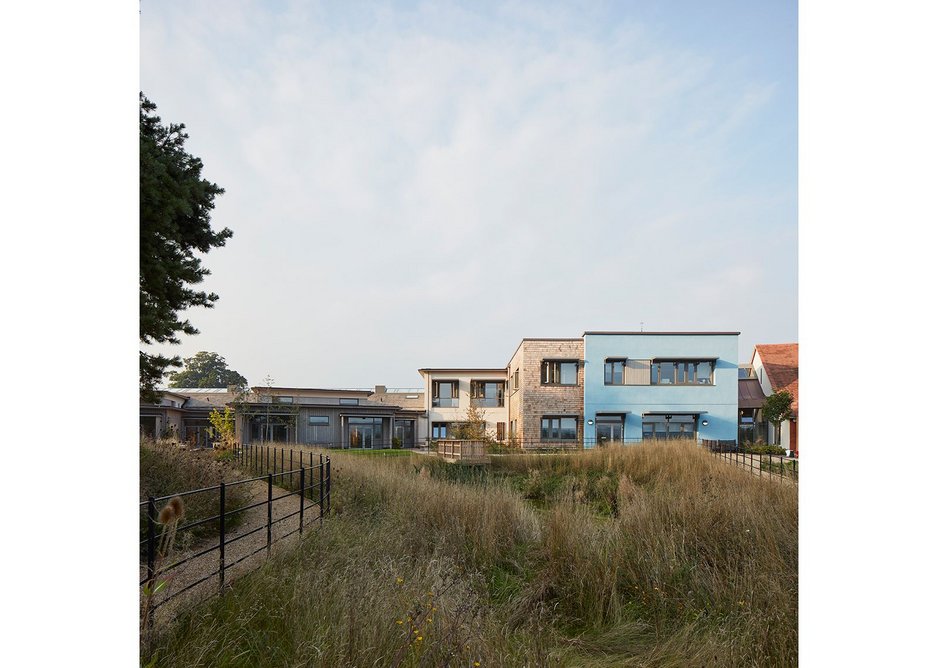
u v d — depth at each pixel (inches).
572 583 223.3
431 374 1424.7
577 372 1172.5
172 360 438.0
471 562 259.9
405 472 532.1
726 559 226.4
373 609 160.4
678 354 1140.5
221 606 164.7
